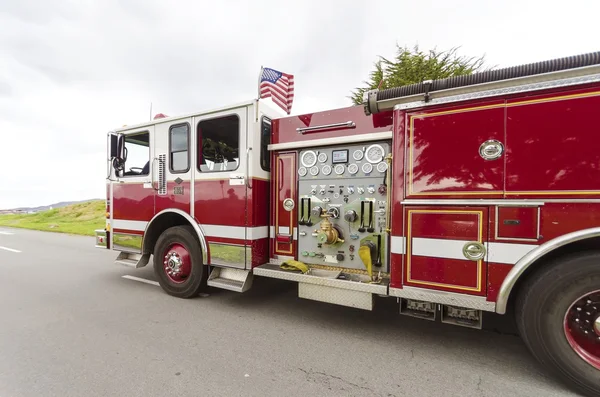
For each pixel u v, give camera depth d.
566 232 1.98
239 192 3.42
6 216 25.48
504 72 2.13
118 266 5.89
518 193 2.12
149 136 4.20
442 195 2.38
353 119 2.96
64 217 19.41
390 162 2.78
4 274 5.25
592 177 1.91
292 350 2.57
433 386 2.08
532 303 2.08
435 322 3.15
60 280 4.82
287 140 3.36
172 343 2.68
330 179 3.13
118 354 2.48
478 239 2.24
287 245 3.41
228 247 3.50
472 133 2.27
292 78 5.27
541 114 2.05
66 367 2.29
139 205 4.34
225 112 3.54
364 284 2.70
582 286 1.93
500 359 2.44
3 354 2.48
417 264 2.48
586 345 2.01
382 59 10.27
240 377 2.17
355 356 2.47
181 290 3.88
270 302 3.76
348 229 3.05
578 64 1.91
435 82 2.35
